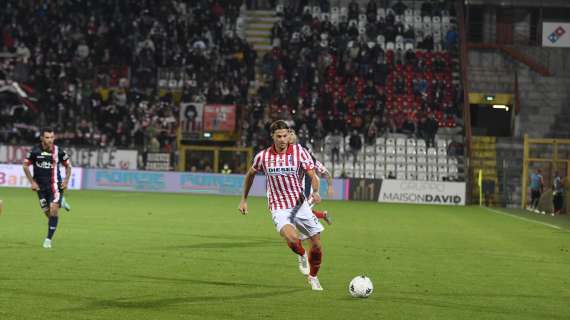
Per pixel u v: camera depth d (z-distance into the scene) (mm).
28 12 84125
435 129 75625
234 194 71125
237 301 16641
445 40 84938
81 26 83062
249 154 73500
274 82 78375
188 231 33812
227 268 21969
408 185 70375
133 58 81125
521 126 78188
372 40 83875
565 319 15617
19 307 15352
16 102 76625
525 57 80375
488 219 49312
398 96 79375
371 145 75438
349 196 70812
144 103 76250
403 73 81125
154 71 79750
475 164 75062
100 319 14414
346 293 18094
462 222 45531
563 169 65500
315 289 18422
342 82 79688
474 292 18859
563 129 78125
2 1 84938
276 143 18641
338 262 24203
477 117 82750
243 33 86625
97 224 35969
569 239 35375
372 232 36094
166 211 46531
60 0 84875
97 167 73625
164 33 82375
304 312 15570
